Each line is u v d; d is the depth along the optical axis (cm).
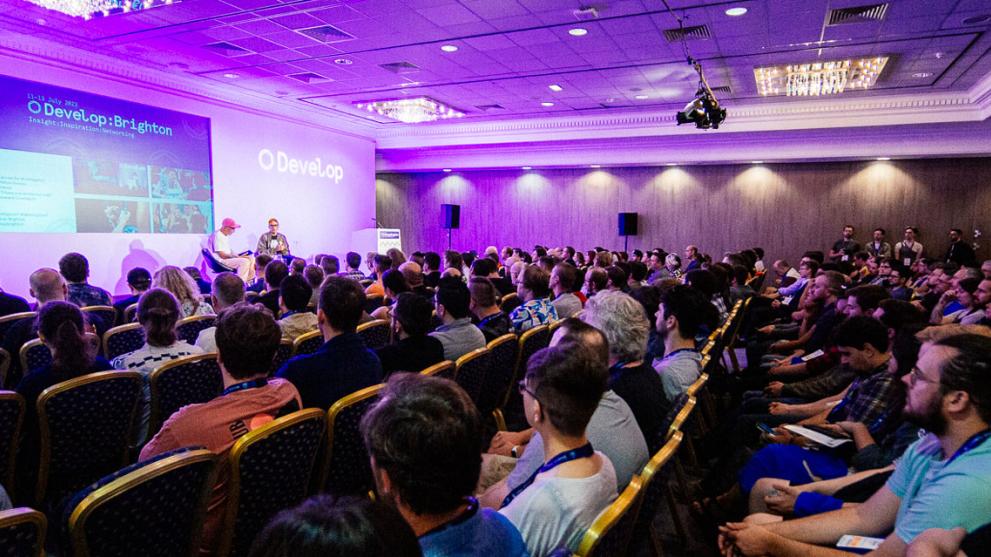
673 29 629
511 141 1205
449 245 1371
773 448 223
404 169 1427
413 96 986
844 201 1123
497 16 598
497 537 98
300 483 190
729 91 906
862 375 257
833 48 682
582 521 121
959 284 446
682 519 271
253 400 183
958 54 692
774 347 494
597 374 126
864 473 193
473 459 92
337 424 204
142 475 136
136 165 854
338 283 241
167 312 275
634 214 1259
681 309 251
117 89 821
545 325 369
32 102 728
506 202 1416
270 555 51
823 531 166
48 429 224
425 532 92
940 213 1062
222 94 955
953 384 126
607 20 605
